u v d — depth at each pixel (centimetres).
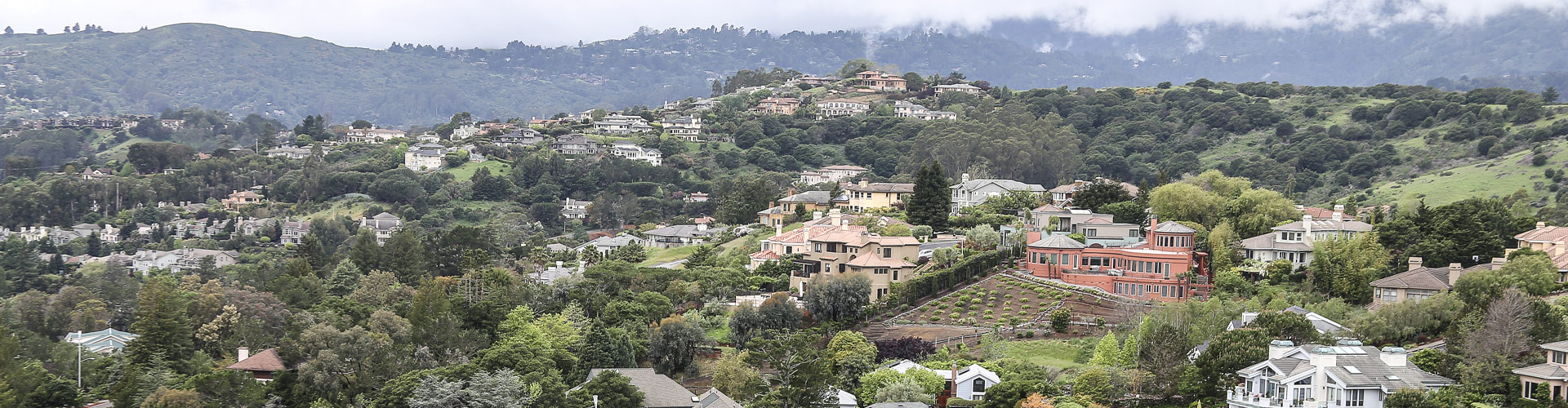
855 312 14500
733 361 12119
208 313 13900
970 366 11694
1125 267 15262
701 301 15712
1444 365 10081
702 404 10788
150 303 13100
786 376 11169
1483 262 14225
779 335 12494
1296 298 13588
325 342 11650
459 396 10444
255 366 11631
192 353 12662
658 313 14575
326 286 16938
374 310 14338
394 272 18362
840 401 11356
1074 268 15575
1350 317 12312
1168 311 12200
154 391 10906
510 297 14938
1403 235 14875
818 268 16750
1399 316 11569
